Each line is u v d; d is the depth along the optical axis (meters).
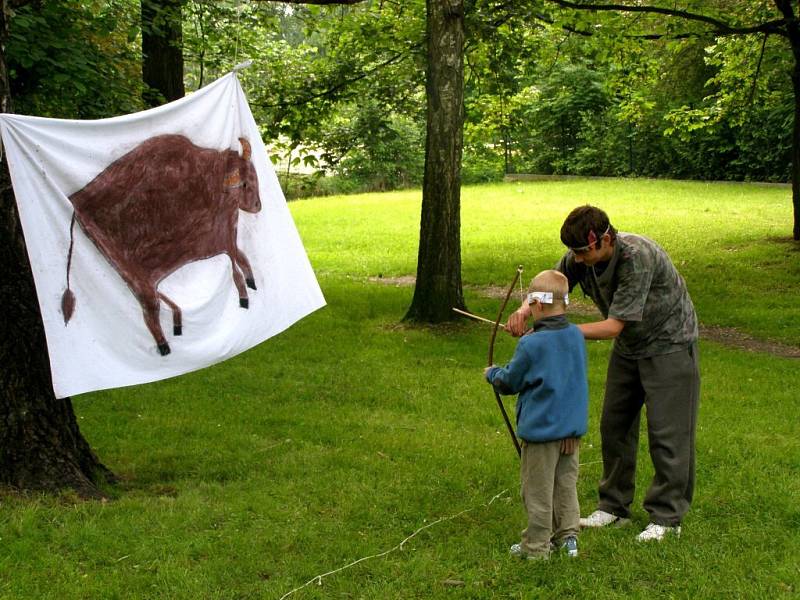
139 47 12.46
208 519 4.57
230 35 12.30
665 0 14.82
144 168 4.63
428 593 3.82
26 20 8.05
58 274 4.36
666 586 3.85
